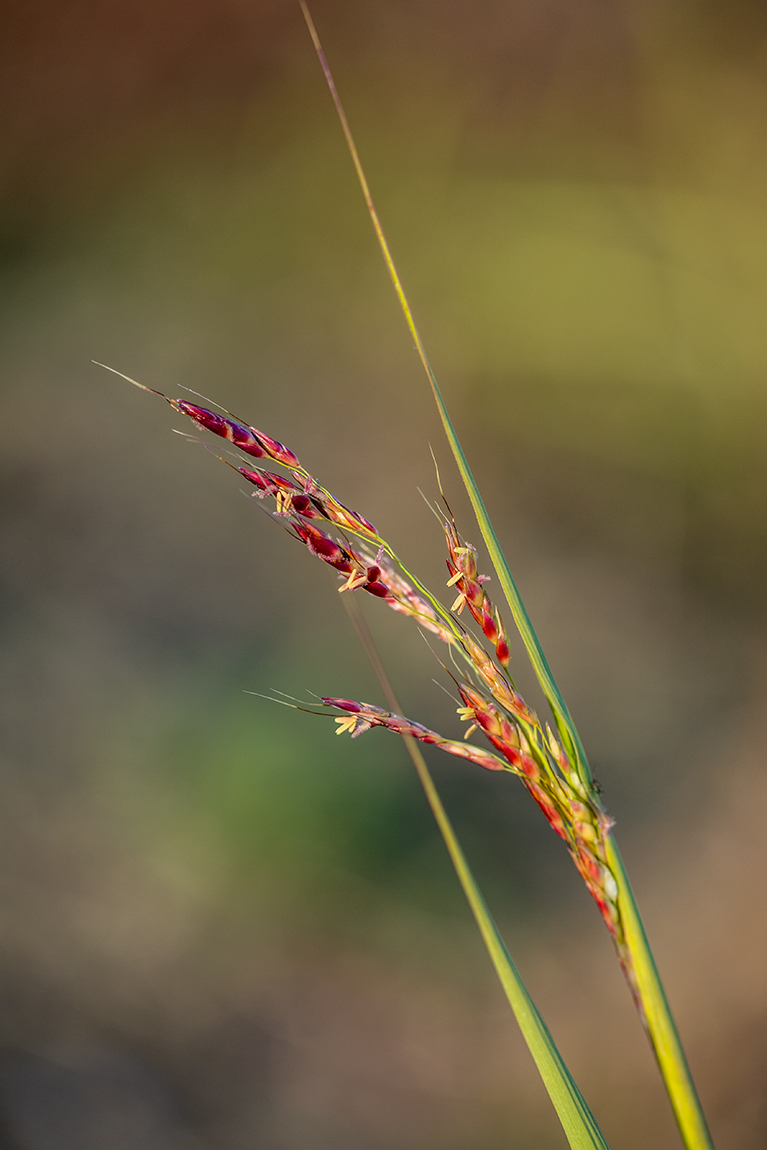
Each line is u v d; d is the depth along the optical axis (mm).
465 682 440
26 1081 881
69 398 1927
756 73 2105
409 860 1162
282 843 1152
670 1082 433
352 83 2439
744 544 1691
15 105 2453
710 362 1892
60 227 2373
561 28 2260
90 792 1195
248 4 2484
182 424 1905
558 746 438
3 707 1305
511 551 1715
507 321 2023
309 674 1414
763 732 1350
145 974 1008
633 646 1529
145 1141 853
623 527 1762
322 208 2307
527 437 1925
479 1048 971
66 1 2486
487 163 2242
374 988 1021
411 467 1872
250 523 1729
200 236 2334
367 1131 890
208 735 1282
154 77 2504
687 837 1205
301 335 2141
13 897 1059
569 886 1141
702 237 2004
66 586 1549
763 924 1077
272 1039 966
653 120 2164
